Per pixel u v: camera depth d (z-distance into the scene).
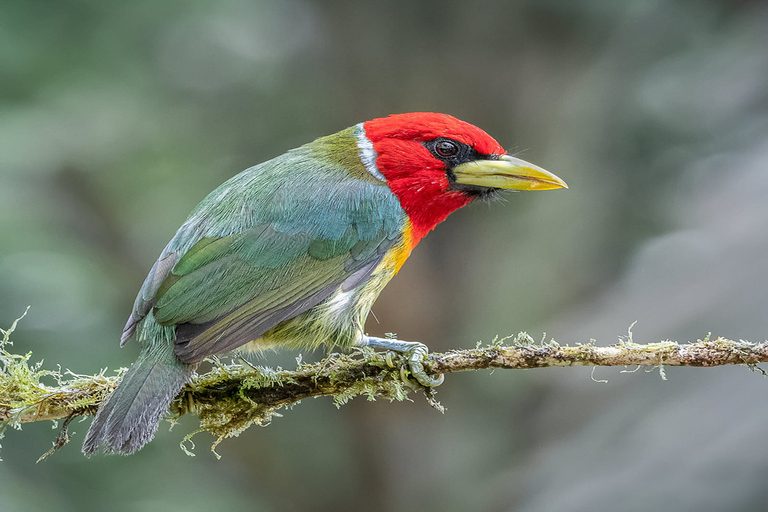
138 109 13.02
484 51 14.10
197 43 13.62
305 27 14.10
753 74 14.55
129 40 13.10
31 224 11.73
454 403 13.62
